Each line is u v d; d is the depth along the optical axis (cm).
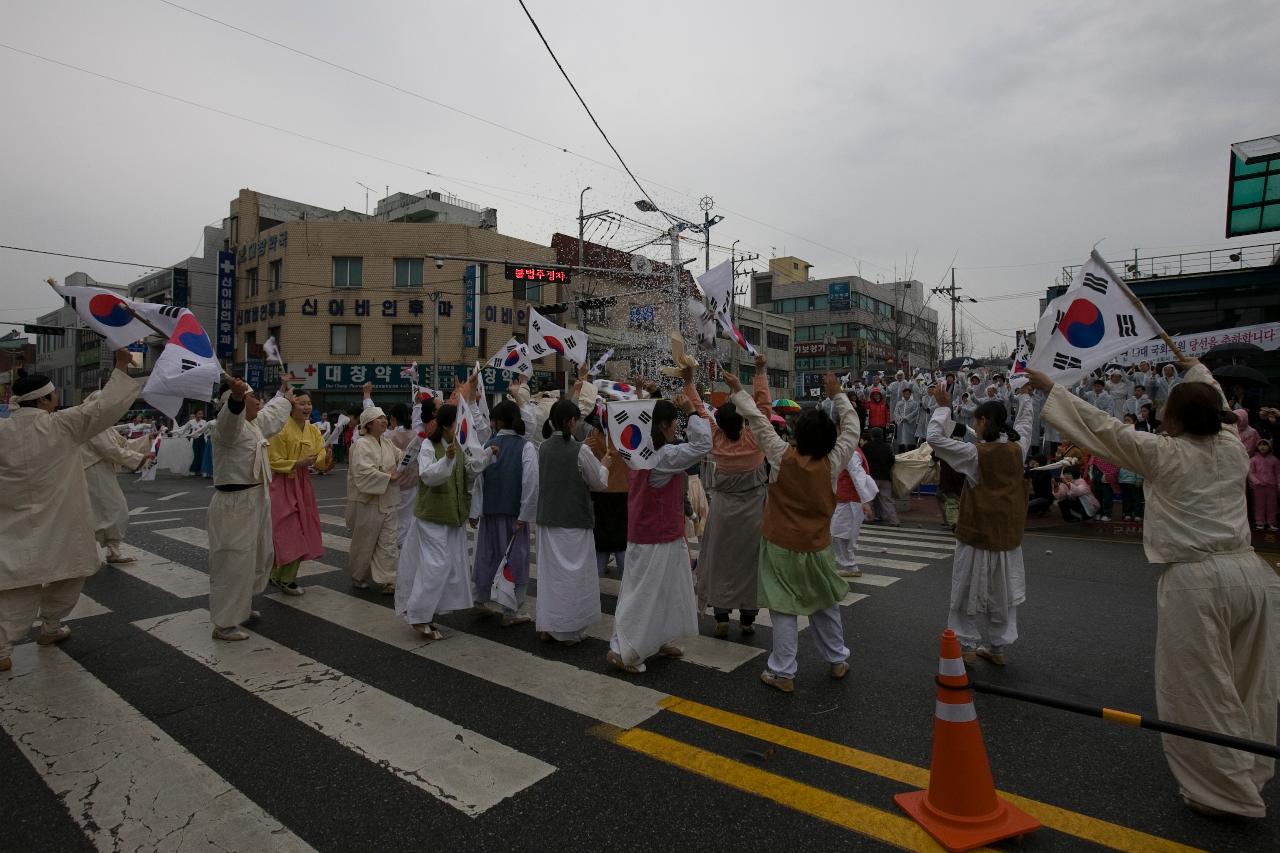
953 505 824
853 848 272
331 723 382
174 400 464
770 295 5703
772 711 399
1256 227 1777
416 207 3531
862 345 4912
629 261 3350
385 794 311
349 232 2922
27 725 380
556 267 1909
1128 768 336
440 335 2911
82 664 469
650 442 452
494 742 360
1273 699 296
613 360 3197
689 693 426
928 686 438
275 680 442
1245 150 1528
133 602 616
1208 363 1440
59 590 500
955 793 281
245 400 500
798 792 312
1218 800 287
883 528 1166
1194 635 293
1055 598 660
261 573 607
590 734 369
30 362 1159
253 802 305
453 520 519
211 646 505
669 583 466
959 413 1620
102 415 471
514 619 566
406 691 426
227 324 3125
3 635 452
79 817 294
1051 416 336
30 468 451
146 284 3878
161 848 273
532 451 568
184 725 379
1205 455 305
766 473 536
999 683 446
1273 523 1005
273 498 627
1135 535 1051
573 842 276
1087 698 420
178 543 874
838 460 431
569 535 498
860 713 397
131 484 1625
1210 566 295
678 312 2919
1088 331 375
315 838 279
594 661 482
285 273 2923
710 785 318
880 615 598
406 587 538
